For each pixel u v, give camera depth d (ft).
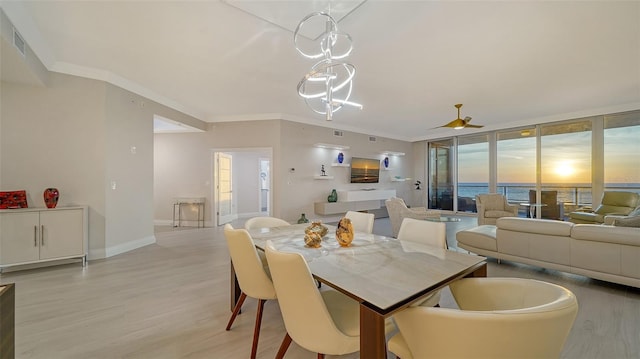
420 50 10.43
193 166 21.98
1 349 3.28
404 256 5.55
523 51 10.53
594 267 9.11
